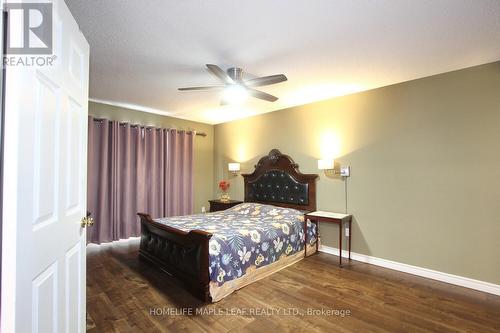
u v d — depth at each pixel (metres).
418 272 3.15
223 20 1.99
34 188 0.97
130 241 4.48
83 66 1.50
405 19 1.97
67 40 1.27
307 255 3.83
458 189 2.91
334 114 3.97
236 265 2.72
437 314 2.28
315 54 2.54
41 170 1.02
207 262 2.46
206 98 4.04
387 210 3.42
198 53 2.53
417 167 3.19
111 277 2.98
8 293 0.83
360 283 2.90
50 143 1.10
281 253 3.34
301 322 2.14
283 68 2.88
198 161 5.84
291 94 3.83
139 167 4.71
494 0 1.74
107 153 4.34
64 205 1.25
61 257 1.22
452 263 2.93
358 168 3.70
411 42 2.31
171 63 2.76
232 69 2.82
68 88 1.29
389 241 3.40
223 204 5.09
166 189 5.09
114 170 4.38
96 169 4.28
